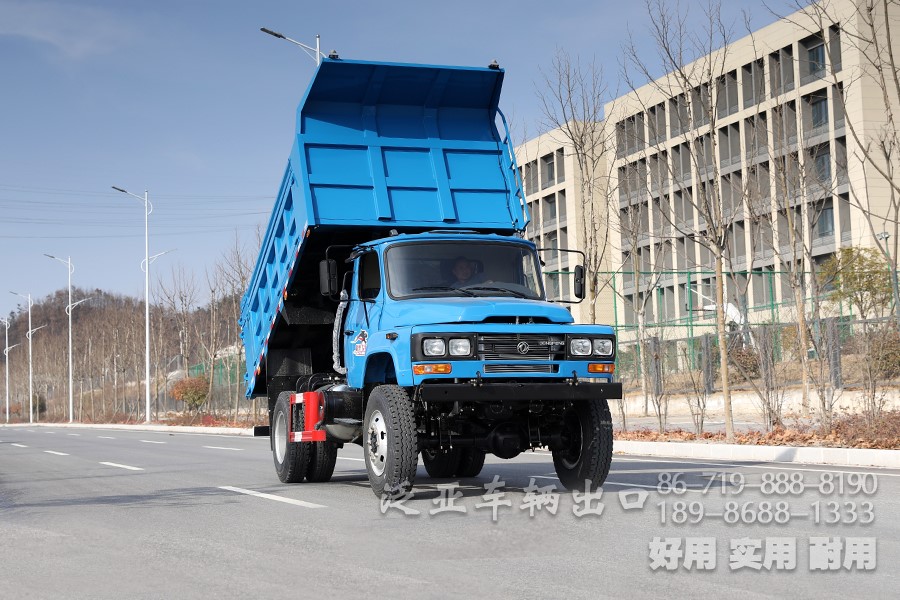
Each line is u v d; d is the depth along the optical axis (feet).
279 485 41.14
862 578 19.45
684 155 152.05
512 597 18.11
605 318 170.19
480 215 39.09
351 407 36.60
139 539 26.50
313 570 21.25
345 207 37.78
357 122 39.27
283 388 44.45
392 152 39.19
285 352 44.52
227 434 118.32
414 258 35.19
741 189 78.13
